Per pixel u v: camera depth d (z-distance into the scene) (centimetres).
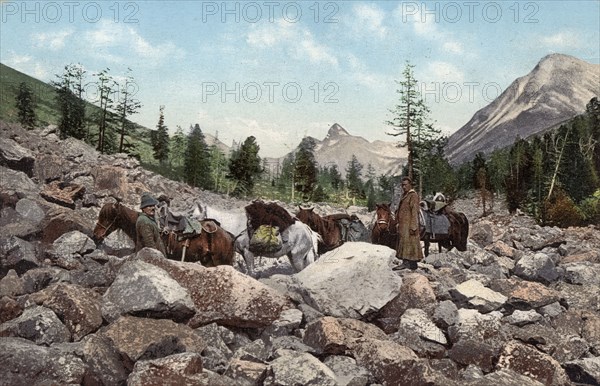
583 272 1525
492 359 880
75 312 817
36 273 1008
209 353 776
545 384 852
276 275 1131
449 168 6625
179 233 1074
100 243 1204
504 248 1897
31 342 767
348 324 896
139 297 813
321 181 9700
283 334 877
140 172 2794
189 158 5422
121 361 747
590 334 1045
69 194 1677
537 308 1112
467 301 1105
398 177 5300
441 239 1667
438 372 807
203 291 884
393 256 1027
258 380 711
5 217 1408
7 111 9212
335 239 1430
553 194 5488
